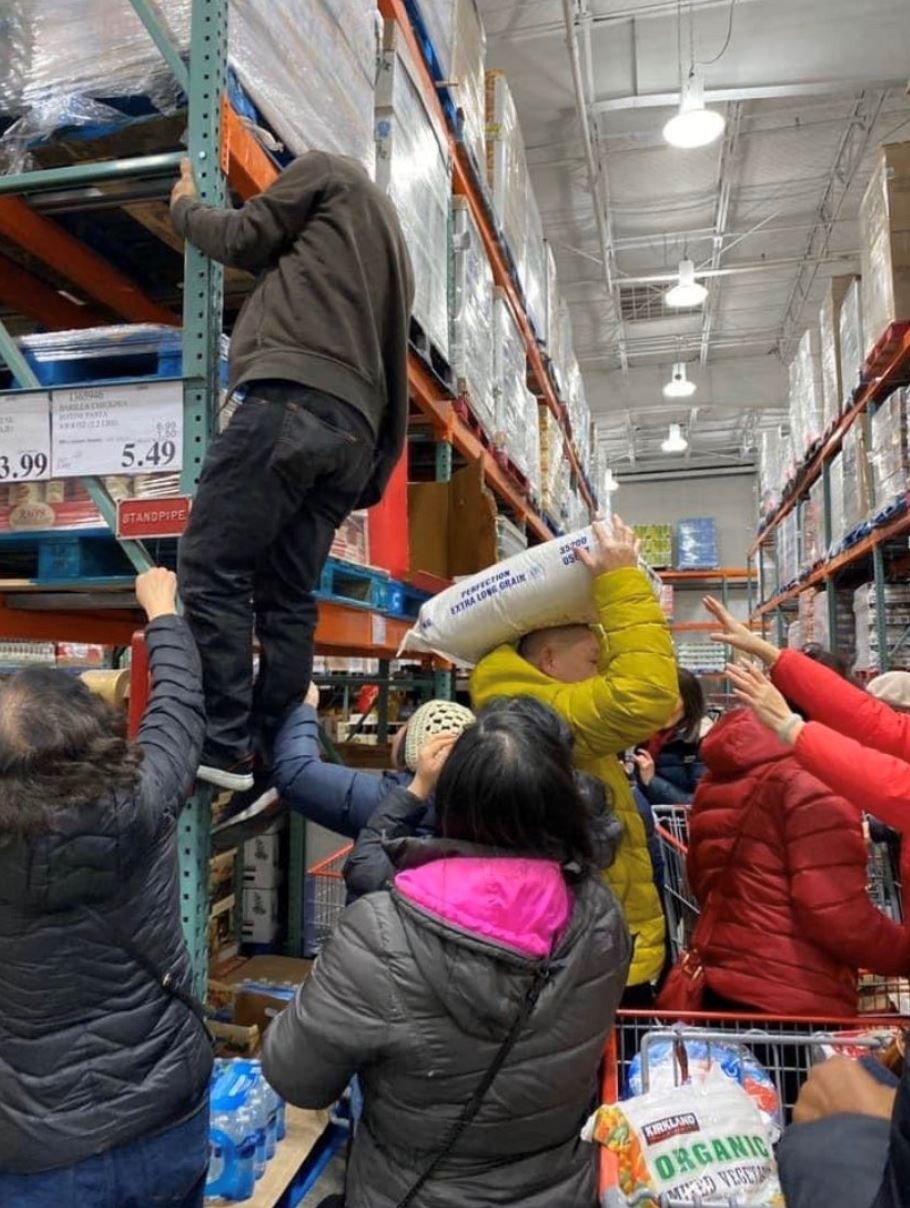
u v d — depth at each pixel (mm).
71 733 1352
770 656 2398
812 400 8125
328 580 2578
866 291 5609
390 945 1281
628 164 8859
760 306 12086
